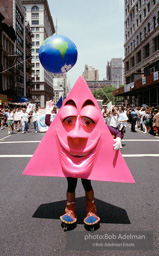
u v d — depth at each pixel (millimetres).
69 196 2750
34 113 15164
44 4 80938
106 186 4484
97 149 2734
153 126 12789
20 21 48406
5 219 3051
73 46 3168
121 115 9250
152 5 36312
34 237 2592
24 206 3494
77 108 2732
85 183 2768
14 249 2363
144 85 26656
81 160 2676
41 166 2877
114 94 47125
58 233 2676
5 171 5605
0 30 34750
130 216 3115
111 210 3320
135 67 46375
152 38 36188
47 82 90125
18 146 9219
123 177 2748
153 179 4848
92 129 2711
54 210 3332
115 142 2736
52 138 2859
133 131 15562
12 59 41219
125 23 54656
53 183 4691
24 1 79562
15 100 41156
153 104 31969
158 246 2426
